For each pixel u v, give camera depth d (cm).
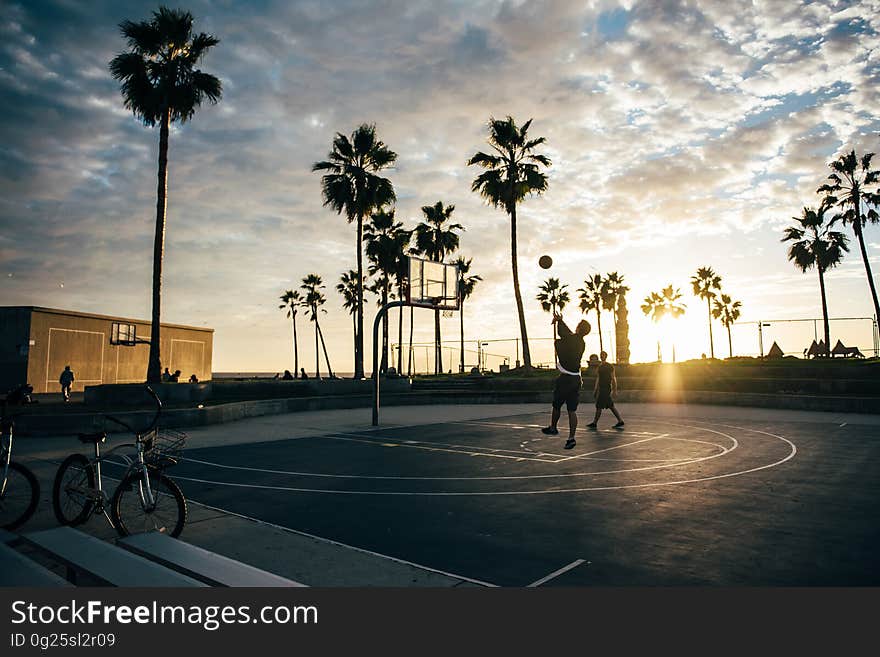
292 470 918
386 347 3719
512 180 3153
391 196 3198
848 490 743
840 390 2355
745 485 779
